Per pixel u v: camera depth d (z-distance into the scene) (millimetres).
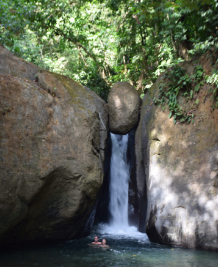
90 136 7746
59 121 7184
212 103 7637
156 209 7461
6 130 5914
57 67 19812
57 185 6840
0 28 11727
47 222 6855
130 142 11016
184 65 8875
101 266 5051
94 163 7570
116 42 14805
